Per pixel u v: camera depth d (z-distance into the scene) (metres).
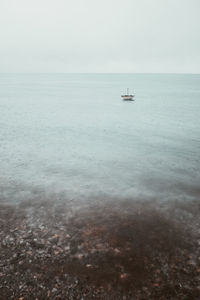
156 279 5.88
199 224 8.52
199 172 14.47
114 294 5.43
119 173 14.18
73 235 7.73
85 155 17.98
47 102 62.16
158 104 59.62
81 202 10.27
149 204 10.14
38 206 9.83
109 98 76.50
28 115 39.72
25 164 15.51
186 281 5.84
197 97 79.62
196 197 10.91
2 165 15.16
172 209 9.68
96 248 7.04
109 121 35.31
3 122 32.44
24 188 11.69
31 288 5.54
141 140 23.39
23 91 101.25
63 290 5.51
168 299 5.33
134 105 57.53
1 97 73.56
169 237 7.68
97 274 6.00
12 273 5.98
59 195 10.95
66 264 6.34
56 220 8.71
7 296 5.32
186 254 6.84
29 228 8.12
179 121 35.28
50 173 13.96
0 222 8.48
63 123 33.00
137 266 6.31
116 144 21.66
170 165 15.84
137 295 5.41
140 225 8.41
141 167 15.38
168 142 22.64
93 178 13.28
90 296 5.37
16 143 21.22
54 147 20.16
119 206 9.91
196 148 20.50
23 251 6.85
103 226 8.31
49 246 7.11
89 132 27.08
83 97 79.12
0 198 10.49
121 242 7.37
